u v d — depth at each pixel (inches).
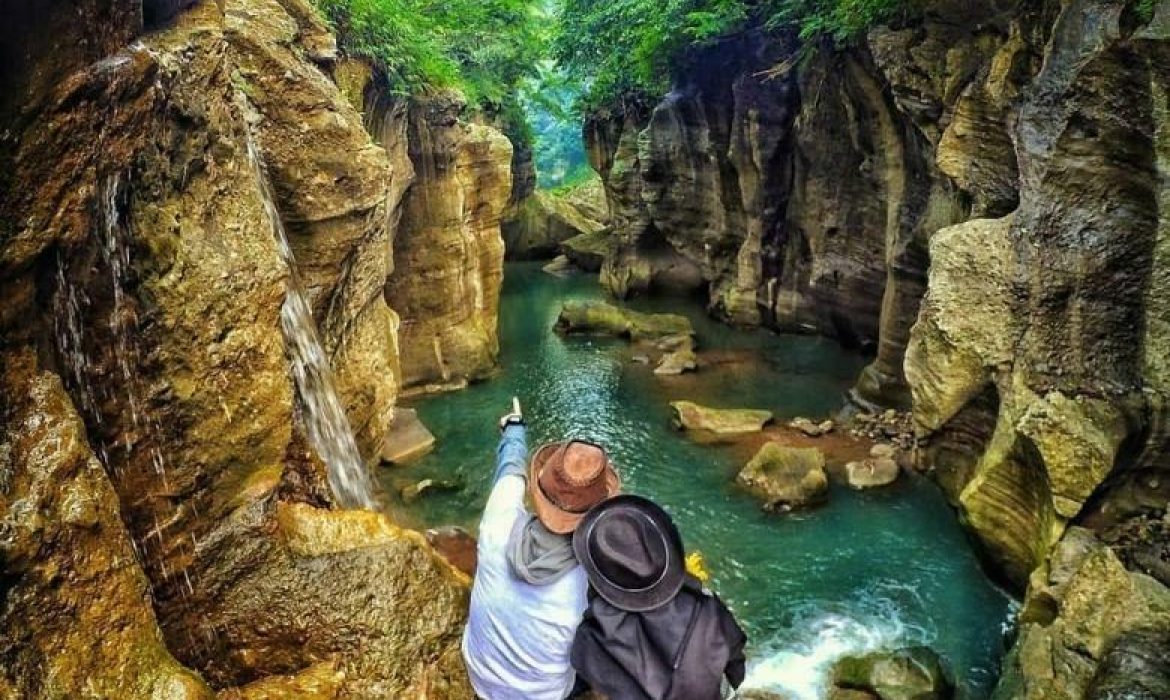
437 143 571.2
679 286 927.0
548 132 1782.7
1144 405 279.7
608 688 94.4
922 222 500.4
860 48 544.4
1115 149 281.1
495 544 107.6
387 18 471.8
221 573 156.9
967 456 354.9
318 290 280.5
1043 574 277.4
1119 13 279.4
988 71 374.0
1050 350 302.7
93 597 113.4
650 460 490.3
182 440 154.3
